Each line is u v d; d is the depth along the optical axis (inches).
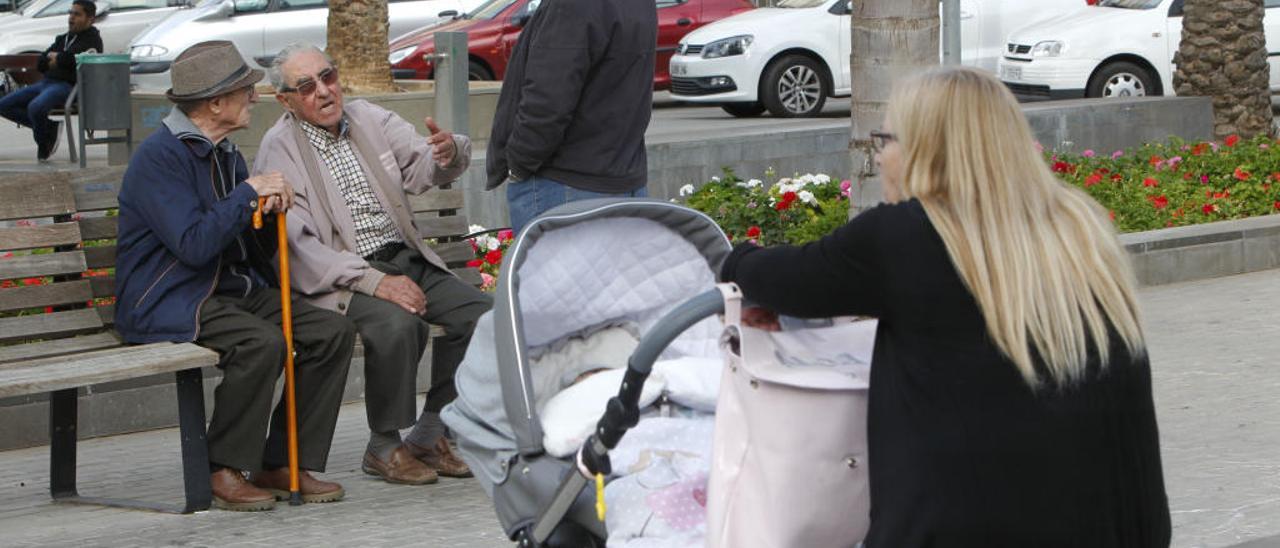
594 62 280.4
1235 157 522.3
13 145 782.5
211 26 859.4
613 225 182.1
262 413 259.4
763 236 447.8
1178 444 279.1
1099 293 134.9
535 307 181.2
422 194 314.5
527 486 170.7
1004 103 138.0
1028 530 131.3
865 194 334.6
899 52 327.3
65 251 279.9
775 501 143.6
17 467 304.0
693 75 808.9
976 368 132.3
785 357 150.9
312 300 269.7
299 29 872.9
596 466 153.7
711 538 146.6
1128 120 674.2
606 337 188.5
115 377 242.8
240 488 260.7
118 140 635.5
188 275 262.7
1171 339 369.4
